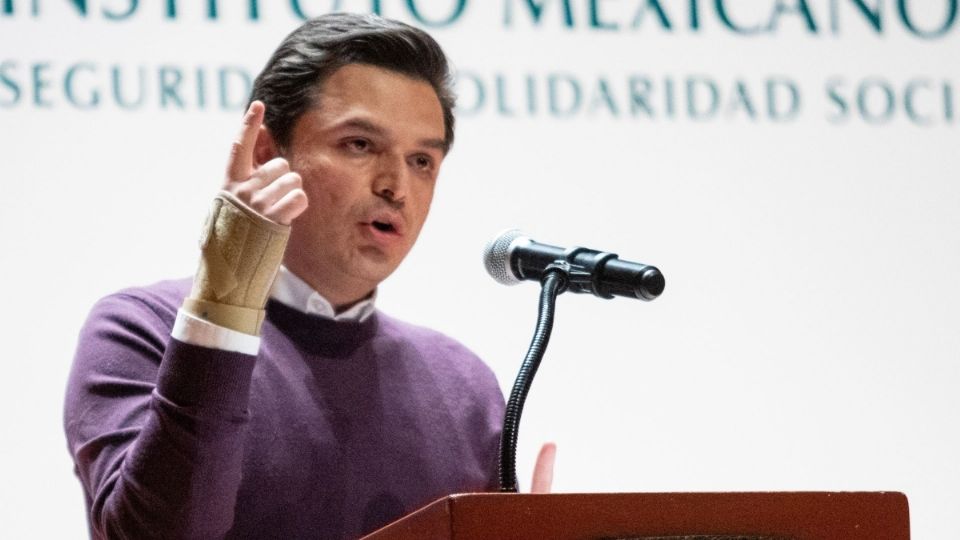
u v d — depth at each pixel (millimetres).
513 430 6109
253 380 6953
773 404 11383
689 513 5055
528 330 11141
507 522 4820
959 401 11656
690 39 11930
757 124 11898
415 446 7270
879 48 12250
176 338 5895
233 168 6020
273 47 11078
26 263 10281
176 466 5785
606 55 11766
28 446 9953
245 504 6668
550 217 11430
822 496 5254
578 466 10945
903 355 11680
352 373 7297
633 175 11625
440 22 11508
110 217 10516
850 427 11477
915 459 11500
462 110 11414
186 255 10641
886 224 11938
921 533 11383
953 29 12391
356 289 7418
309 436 6949
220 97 10891
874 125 12094
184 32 10906
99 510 6148
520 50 11617
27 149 10445
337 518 6906
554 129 11547
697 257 11578
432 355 7770
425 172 7457
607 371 11133
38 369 10125
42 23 10641
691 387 11297
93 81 10664
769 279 11648
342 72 7281
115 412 6512
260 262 5906
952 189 12094
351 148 7230
